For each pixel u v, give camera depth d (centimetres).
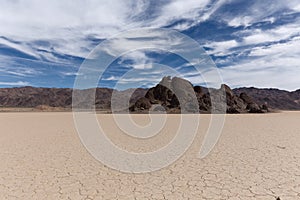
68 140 1232
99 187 554
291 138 1155
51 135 1423
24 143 1130
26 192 524
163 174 648
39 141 1192
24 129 1753
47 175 639
